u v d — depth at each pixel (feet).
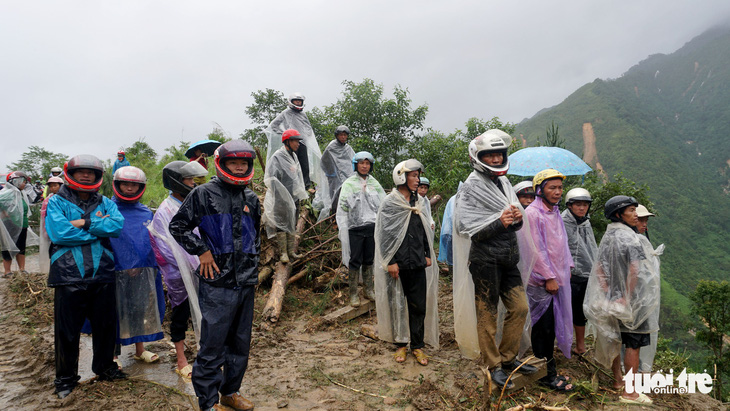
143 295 12.46
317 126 38.52
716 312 65.10
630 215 11.42
